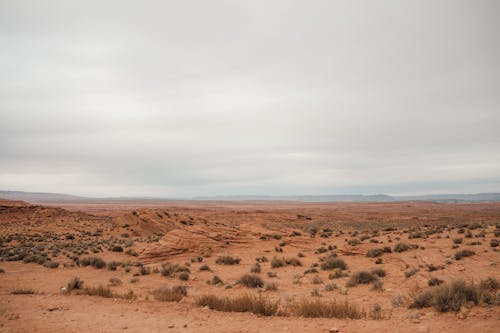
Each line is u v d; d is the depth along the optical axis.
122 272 24.88
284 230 44.00
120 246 38.00
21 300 14.08
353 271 22.17
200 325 10.05
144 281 21.23
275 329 9.46
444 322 9.56
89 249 37.44
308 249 34.75
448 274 17.34
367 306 13.11
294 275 21.75
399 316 10.97
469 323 9.27
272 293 16.95
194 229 38.88
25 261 28.83
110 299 14.37
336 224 79.94
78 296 15.10
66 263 27.86
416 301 12.00
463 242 27.41
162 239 35.56
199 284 20.36
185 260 30.77
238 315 11.27
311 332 9.09
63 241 44.91
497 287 13.13
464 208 145.50
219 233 38.69
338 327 9.50
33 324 10.27
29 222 62.03
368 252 26.69
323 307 11.20
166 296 14.47
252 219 92.25
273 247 36.28
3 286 19.16
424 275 17.69
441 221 76.44
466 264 19.41
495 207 148.25
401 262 22.98
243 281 19.14
